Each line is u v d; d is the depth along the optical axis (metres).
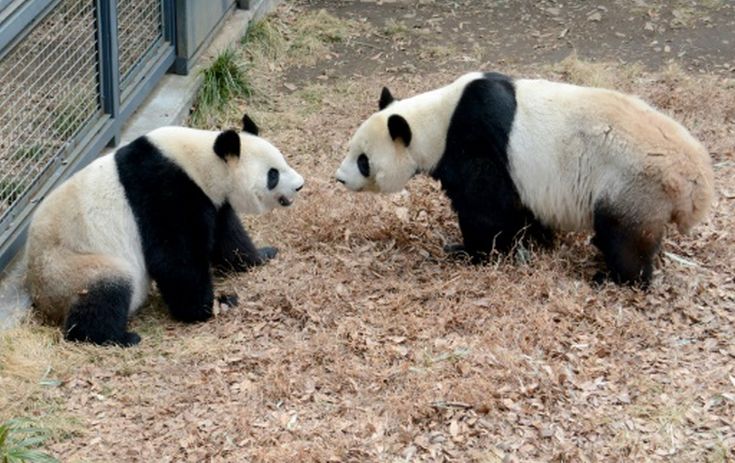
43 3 8.06
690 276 8.01
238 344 7.48
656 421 6.53
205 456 6.33
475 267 8.20
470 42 12.40
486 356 7.07
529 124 7.91
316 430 6.51
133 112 10.21
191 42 10.93
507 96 7.95
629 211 7.60
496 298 7.73
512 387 6.79
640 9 12.95
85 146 9.01
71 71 8.97
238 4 12.41
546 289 7.83
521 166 7.92
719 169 9.51
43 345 7.29
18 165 8.31
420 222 8.98
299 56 12.00
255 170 7.87
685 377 6.92
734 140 10.01
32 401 6.84
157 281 7.70
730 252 8.31
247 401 6.81
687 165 7.54
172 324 7.82
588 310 7.58
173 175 7.62
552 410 6.62
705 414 6.58
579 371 6.96
